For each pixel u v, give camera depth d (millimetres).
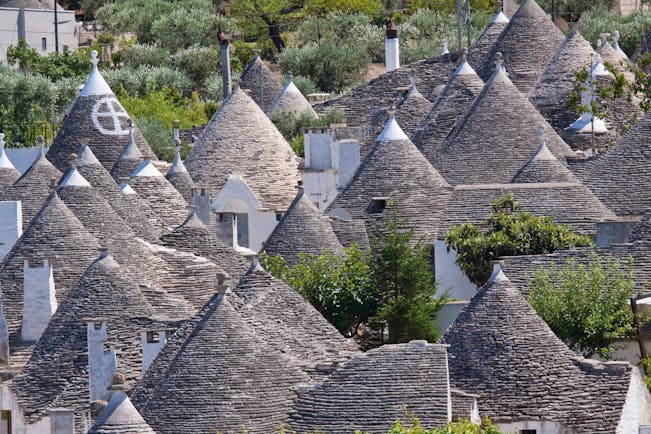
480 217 172000
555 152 187375
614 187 178625
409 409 123312
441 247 168000
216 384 126062
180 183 198000
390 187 178875
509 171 186000
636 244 154250
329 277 160625
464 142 188500
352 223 174500
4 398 142750
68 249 159500
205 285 157000
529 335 130375
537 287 150750
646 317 147625
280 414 125312
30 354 156000
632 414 128375
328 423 123812
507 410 127500
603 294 149250
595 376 129000
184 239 166750
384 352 126000
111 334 140875
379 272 160750
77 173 167750
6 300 158375
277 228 169375
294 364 128500
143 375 130625
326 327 139000
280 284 140250
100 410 118625
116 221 164125
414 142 197250
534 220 165750
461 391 127250
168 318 141750
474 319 131375
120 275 145750
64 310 145250
